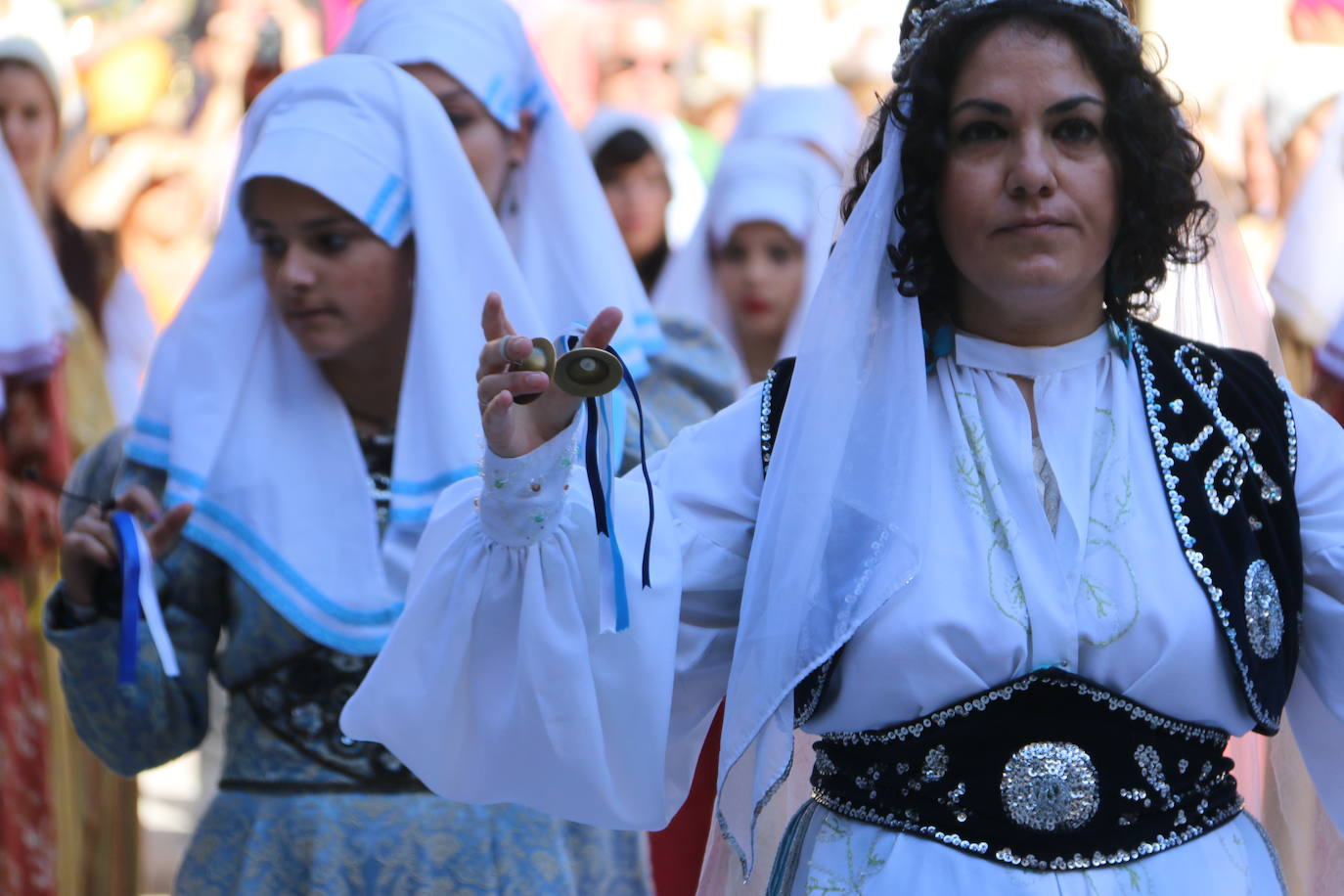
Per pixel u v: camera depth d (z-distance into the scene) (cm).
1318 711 393
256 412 505
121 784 733
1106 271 383
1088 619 358
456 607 369
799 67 1138
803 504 369
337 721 476
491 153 586
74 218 926
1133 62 371
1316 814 419
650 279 879
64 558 480
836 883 363
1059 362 380
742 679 367
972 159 371
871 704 363
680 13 1144
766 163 834
